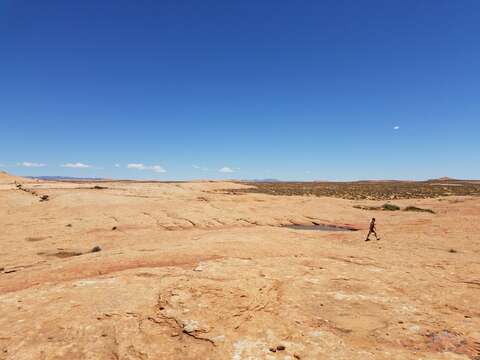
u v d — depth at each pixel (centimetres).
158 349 934
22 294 1347
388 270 1720
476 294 1352
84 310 1170
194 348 935
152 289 1367
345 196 9194
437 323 1082
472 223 3356
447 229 3131
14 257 2338
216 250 2145
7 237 3017
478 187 12062
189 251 2111
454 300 1287
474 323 1081
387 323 1087
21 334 1017
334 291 1384
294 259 1967
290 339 983
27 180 10281
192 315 1105
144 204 5000
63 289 1393
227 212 4694
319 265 1820
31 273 1755
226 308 1166
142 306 1193
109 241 2891
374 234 3066
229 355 898
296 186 14238
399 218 4444
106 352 925
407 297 1323
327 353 906
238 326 1049
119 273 1631
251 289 1352
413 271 1700
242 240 2497
